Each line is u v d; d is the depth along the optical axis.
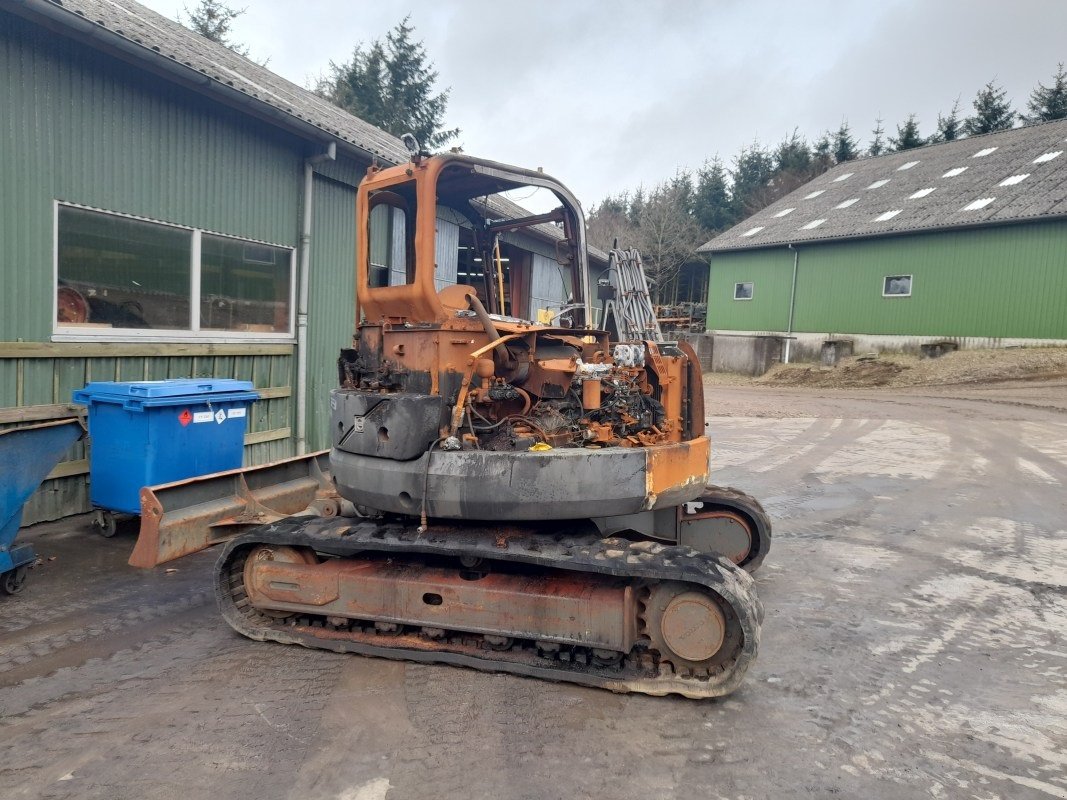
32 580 5.07
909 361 22.61
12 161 5.88
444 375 3.89
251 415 8.56
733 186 49.75
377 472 3.95
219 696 3.55
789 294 27.08
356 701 3.53
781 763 3.05
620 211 57.34
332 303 9.79
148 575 5.26
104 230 6.73
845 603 4.95
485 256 5.00
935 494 8.21
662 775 2.96
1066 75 39.78
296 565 4.21
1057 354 19.84
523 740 3.20
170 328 7.48
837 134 47.50
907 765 3.05
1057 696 3.68
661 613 3.64
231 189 8.05
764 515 5.32
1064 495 8.18
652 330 5.57
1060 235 20.17
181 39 10.30
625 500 3.77
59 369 6.32
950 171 26.39
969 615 4.74
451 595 3.87
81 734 3.19
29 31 5.93
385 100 35.62
